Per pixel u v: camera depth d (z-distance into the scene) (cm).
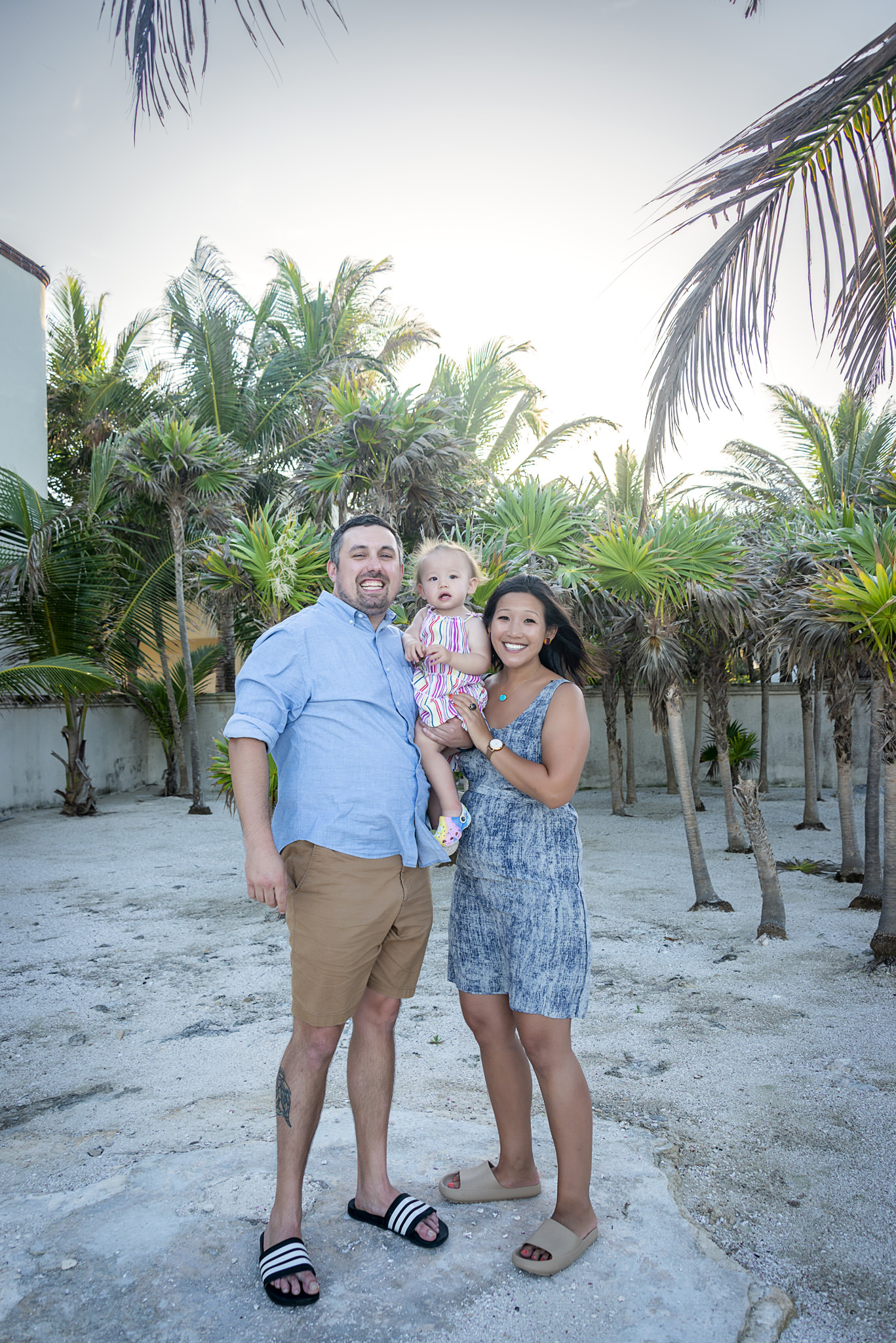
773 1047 384
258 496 1683
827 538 646
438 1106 329
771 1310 202
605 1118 317
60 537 1252
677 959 524
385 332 1955
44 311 1475
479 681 268
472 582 292
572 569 772
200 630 2153
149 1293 208
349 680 232
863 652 559
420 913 242
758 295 473
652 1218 238
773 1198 261
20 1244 229
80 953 568
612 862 862
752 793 566
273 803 572
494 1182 252
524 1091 248
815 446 1631
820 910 640
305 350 1847
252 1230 233
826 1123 311
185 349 1709
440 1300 204
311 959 221
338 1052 396
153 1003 468
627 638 850
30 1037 421
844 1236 240
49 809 1412
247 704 223
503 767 231
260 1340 192
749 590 677
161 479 1315
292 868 227
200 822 1228
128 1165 286
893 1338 198
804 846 959
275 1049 397
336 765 225
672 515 660
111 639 1421
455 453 956
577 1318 197
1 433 1367
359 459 954
